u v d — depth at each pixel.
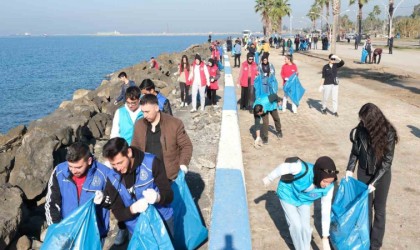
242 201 5.29
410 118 11.41
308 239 4.39
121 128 5.55
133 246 3.59
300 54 40.31
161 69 27.05
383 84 18.33
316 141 9.33
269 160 8.05
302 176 4.14
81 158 3.51
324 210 4.36
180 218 4.54
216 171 6.31
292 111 12.66
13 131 8.72
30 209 7.13
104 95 17.89
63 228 3.52
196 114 12.52
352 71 23.58
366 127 4.32
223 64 29.36
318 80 20.03
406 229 5.25
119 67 53.75
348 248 4.30
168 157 4.68
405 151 8.43
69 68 53.41
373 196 4.47
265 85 11.97
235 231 4.59
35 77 42.47
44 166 7.51
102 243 3.97
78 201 3.75
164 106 6.11
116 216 3.71
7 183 7.06
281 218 5.59
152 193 3.54
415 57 33.41
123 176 3.60
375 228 4.52
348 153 8.41
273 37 59.75
